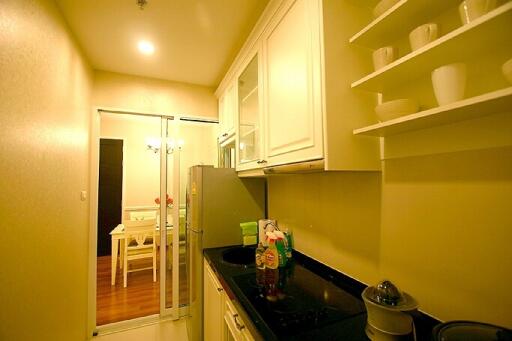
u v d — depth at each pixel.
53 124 1.43
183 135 2.82
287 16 1.21
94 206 2.27
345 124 0.98
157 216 3.65
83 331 2.08
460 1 0.76
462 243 0.77
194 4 1.52
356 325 0.87
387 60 0.88
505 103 0.59
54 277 1.45
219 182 1.99
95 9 1.54
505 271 0.67
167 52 2.07
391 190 1.02
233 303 1.15
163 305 2.46
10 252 1.01
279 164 1.29
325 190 1.44
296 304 1.03
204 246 1.93
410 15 0.82
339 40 0.99
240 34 1.83
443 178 0.83
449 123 0.80
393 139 1.00
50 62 1.39
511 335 0.56
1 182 0.95
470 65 0.73
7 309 0.98
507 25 0.57
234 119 2.06
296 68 1.14
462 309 0.77
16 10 1.03
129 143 3.82
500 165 0.69
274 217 2.02
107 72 2.40
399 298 0.73
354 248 1.21
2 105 0.95
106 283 3.10
